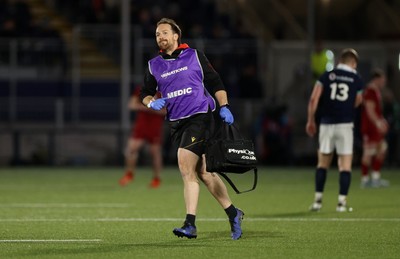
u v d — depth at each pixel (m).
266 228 29.17
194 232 24.39
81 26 76.38
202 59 25.02
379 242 25.70
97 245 24.88
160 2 80.62
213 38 74.31
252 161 24.20
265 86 73.00
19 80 70.06
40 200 40.62
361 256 23.08
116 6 78.50
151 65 25.28
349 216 33.16
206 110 24.78
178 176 59.09
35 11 80.69
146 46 72.38
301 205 38.00
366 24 80.50
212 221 31.14
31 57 71.38
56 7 81.38
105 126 70.12
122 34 68.19
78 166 68.81
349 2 79.81
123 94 68.38
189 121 24.75
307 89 70.75
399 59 74.56
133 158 49.09
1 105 69.62
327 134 34.59
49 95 70.25
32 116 69.75
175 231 24.39
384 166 68.88
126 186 49.81
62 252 23.52
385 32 79.81
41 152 69.06
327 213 34.34
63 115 69.88
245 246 24.69
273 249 24.16
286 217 32.81
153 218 32.50
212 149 24.16
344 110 34.31
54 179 55.34
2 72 70.50
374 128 48.72
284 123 69.06
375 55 74.62
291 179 55.94
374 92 48.59
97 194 44.22
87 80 70.62
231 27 79.94
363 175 49.19
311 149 70.38
